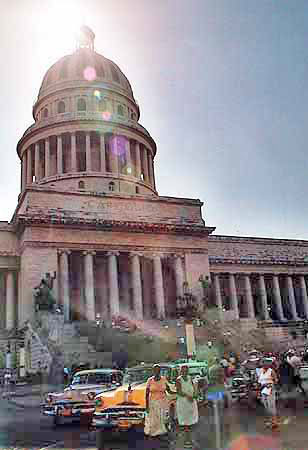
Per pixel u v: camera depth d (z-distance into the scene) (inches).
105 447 666.2
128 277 2728.8
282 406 968.3
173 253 2689.5
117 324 2137.1
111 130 3351.4
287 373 1009.5
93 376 962.1
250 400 993.5
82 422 936.9
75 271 2657.5
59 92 3558.1
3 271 2591.0
